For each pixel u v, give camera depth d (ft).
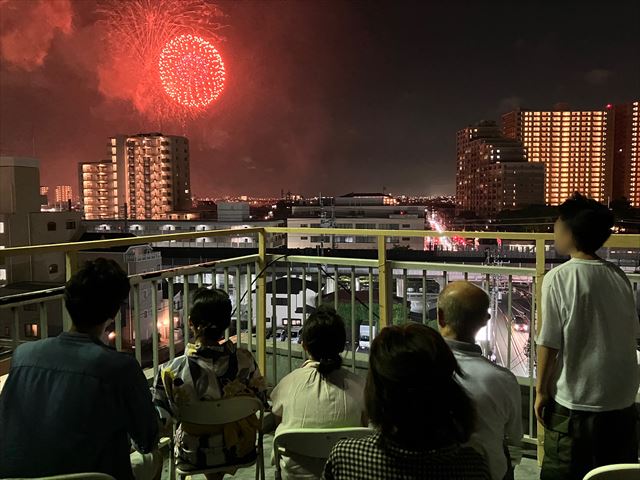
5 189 127.24
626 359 6.92
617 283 6.99
